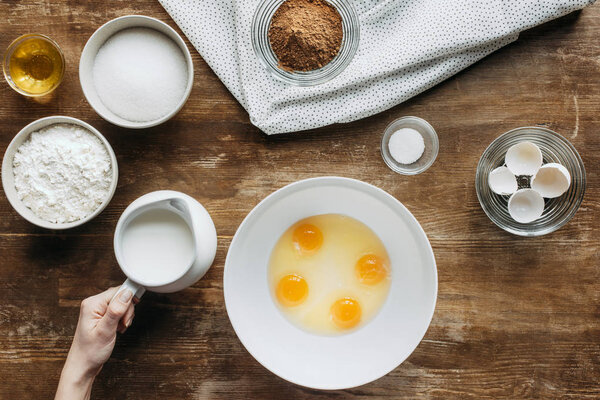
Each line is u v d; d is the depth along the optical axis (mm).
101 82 884
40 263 920
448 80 916
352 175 918
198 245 825
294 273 921
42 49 907
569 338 916
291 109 905
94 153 868
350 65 902
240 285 895
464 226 916
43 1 911
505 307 916
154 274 852
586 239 913
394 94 902
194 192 920
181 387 925
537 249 915
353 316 918
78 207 875
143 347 925
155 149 920
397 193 917
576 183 900
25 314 920
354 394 921
